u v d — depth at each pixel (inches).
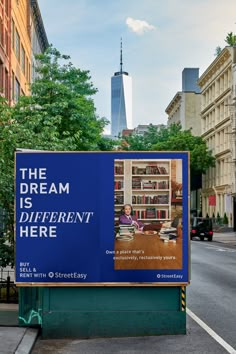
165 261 408.2
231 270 893.2
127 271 406.9
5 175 517.7
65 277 406.3
